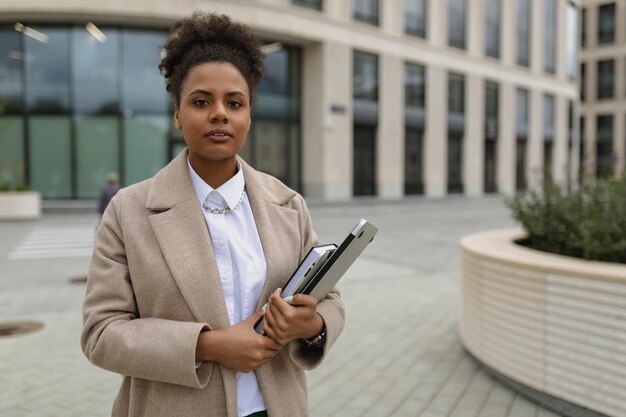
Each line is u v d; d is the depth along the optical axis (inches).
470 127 1160.2
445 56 1096.8
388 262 358.9
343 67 923.4
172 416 48.1
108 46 796.6
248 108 51.5
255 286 51.6
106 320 47.5
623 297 117.1
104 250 50.1
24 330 199.6
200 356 46.3
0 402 138.2
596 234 148.3
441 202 967.0
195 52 49.4
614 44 1673.2
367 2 967.0
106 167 810.8
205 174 52.3
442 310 229.9
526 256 146.7
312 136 922.7
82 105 797.9
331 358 170.6
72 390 146.0
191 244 49.6
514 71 1253.1
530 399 137.6
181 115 50.1
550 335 131.2
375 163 1005.2
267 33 848.3
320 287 48.6
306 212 61.0
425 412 131.0
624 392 116.9
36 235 491.5
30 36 785.6
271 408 50.4
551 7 1369.3
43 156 799.7
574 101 1472.7
